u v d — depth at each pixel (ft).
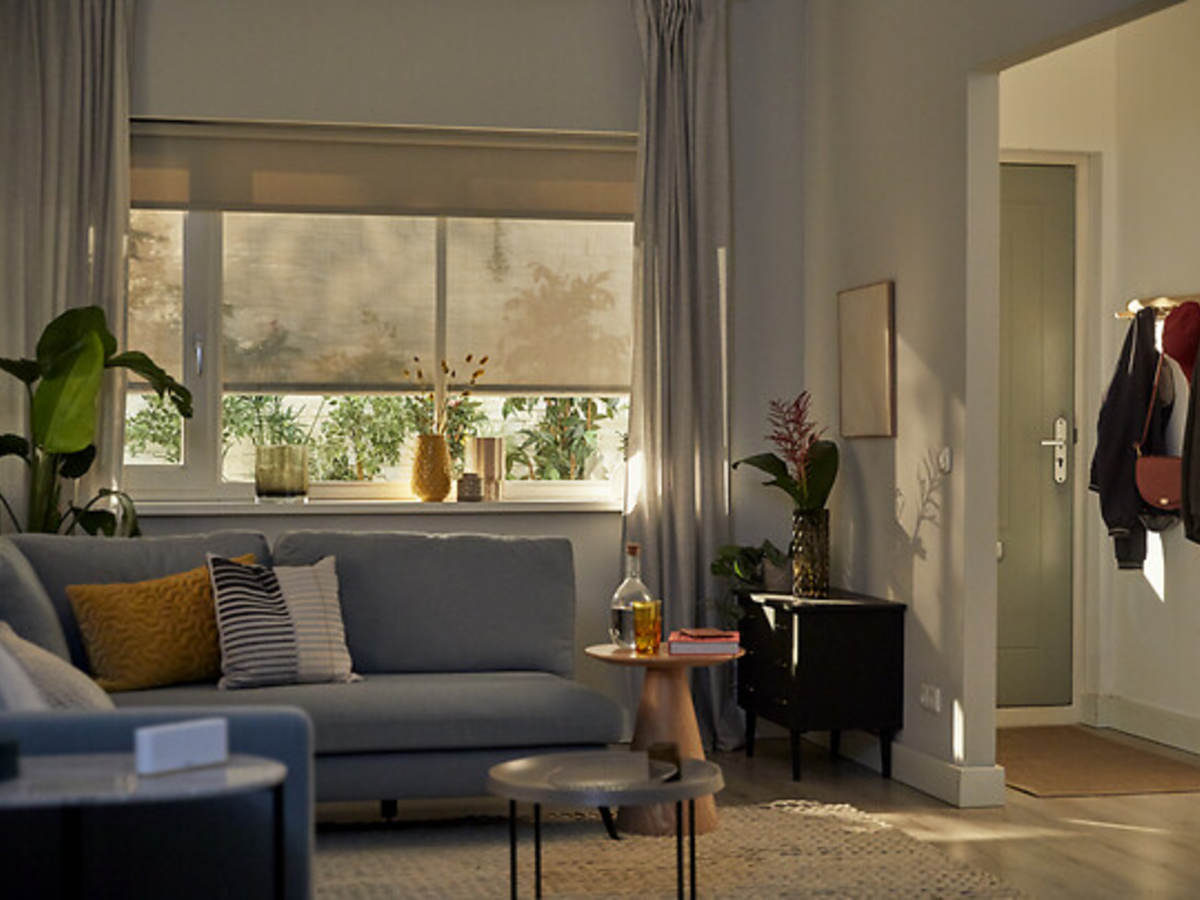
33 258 18.94
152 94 19.66
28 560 15.53
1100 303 21.98
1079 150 21.83
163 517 19.71
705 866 13.99
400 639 16.58
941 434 17.43
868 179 19.36
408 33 20.24
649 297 20.47
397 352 20.75
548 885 13.32
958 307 17.08
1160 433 20.56
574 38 20.61
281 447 19.98
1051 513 22.12
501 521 20.59
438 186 20.65
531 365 21.09
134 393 20.15
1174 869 14.17
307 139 20.29
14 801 7.90
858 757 19.43
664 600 20.38
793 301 21.20
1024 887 13.51
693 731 15.20
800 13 21.26
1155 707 20.92
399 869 13.91
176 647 15.35
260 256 20.44
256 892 9.89
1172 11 20.59
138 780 8.39
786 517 21.13
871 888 13.25
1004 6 16.06
